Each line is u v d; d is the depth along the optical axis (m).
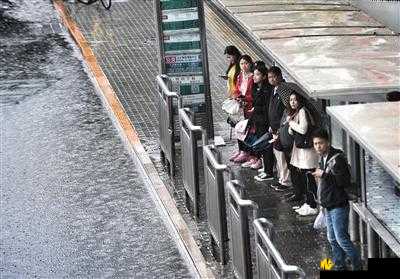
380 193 26.06
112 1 51.44
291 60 27.02
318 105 29.22
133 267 28.41
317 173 25.80
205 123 35.06
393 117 23.77
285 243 28.05
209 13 47.06
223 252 27.25
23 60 44.62
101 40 46.19
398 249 24.41
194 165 29.66
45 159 35.41
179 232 29.48
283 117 29.83
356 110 24.38
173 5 34.50
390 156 21.83
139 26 47.84
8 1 51.91
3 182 33.81
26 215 31.58
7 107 39.78
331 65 26.50
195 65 34.78
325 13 31.05
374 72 25.81
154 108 38.69
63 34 47.78
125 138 36.44
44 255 29.25
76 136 37.09
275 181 31.45
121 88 40.75
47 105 39.88
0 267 28.69
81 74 42.94
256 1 32.47
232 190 25.28
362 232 27.33
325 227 28.38
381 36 28.88
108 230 30.48
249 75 32.44
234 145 34.56
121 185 33.34
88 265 28.64
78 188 33.25
